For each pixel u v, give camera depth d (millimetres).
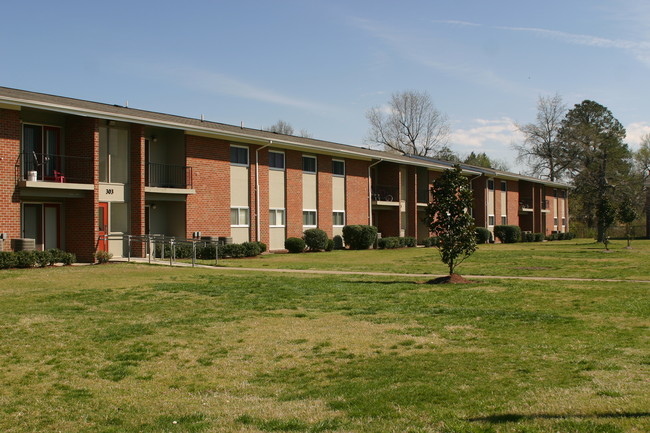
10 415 6328
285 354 8852
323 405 6391
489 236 52375
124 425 6004
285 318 11531
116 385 7426
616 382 6844
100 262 22516
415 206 45344
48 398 6918
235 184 30391
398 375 7500
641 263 26688
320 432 5473
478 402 6172
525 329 10406
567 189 74562
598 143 69812
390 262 26969
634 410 5676
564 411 5715
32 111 21984
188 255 26484
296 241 33094
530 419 5508
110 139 24594
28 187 20828
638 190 72438
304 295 14586
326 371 7902
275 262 25750
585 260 28828
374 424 5605
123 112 25469
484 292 15266
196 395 7023
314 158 36438
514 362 8039
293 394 6910
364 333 10188
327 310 12445
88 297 13805
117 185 24578
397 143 75812
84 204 22781
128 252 23375
